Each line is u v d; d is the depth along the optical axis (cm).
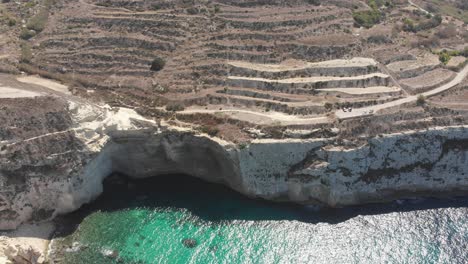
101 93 10706
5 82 10275
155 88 10912
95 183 9506
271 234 8750
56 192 8881
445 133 9594
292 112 10044
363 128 9512
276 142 9188
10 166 8575
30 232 8631
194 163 10012
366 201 9494
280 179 9381
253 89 10731
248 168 9331
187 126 9750
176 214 9244
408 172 9575
